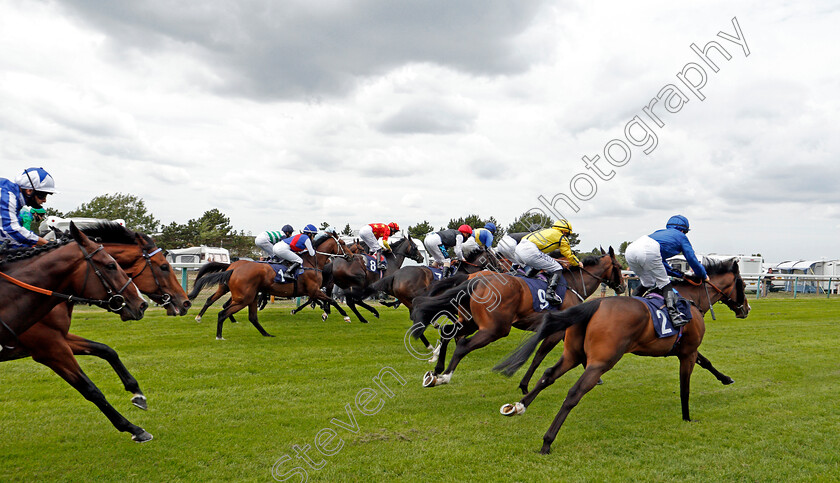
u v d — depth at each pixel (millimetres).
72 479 2691
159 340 6617
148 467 2852
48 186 3316
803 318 10188
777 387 4738
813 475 2840
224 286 8195
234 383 4629
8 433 3309
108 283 2975
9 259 2787
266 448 3156
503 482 2730
